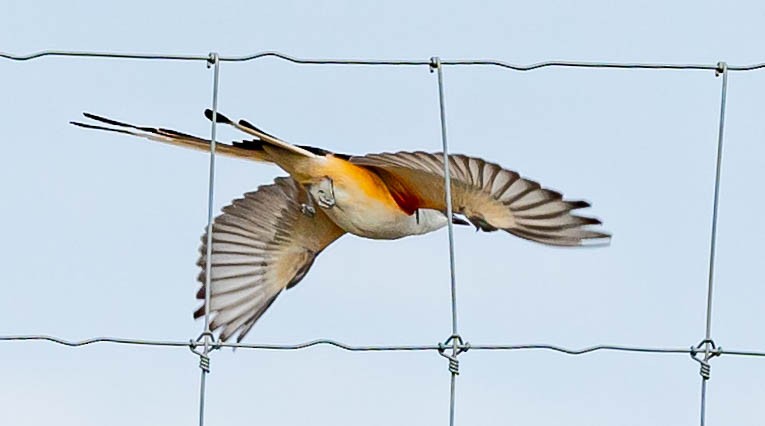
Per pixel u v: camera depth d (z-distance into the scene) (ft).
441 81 34.81
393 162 36.04
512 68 35.24
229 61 35.14
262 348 33.88
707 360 34.32
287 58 35.04
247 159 39.32
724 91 35.29
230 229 43.42
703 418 34.42
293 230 43.47
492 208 37.14
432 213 39.78
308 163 39.06
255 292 43.11
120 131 38.91
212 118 34.86
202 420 33.86
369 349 33.86
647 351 34.35
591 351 34.06
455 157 36.29
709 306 34.42
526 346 33.99
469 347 33.60
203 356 33.65
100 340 33.63
